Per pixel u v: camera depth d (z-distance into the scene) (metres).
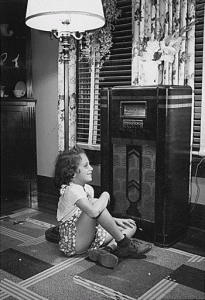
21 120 3.94
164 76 2.83
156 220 2.60
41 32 3.95
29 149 4.01
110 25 3.33
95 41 3.42
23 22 3.97
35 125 3.99
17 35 4.04
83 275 2.18
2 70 4.10
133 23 3.14
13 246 2.62
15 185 4.04
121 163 2.79
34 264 2.33
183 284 2.07
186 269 2.26
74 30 2.80
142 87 2.56
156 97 2.50
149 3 2.99
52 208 3.54
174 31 2.89
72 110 3.61
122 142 2.73
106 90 2.76
